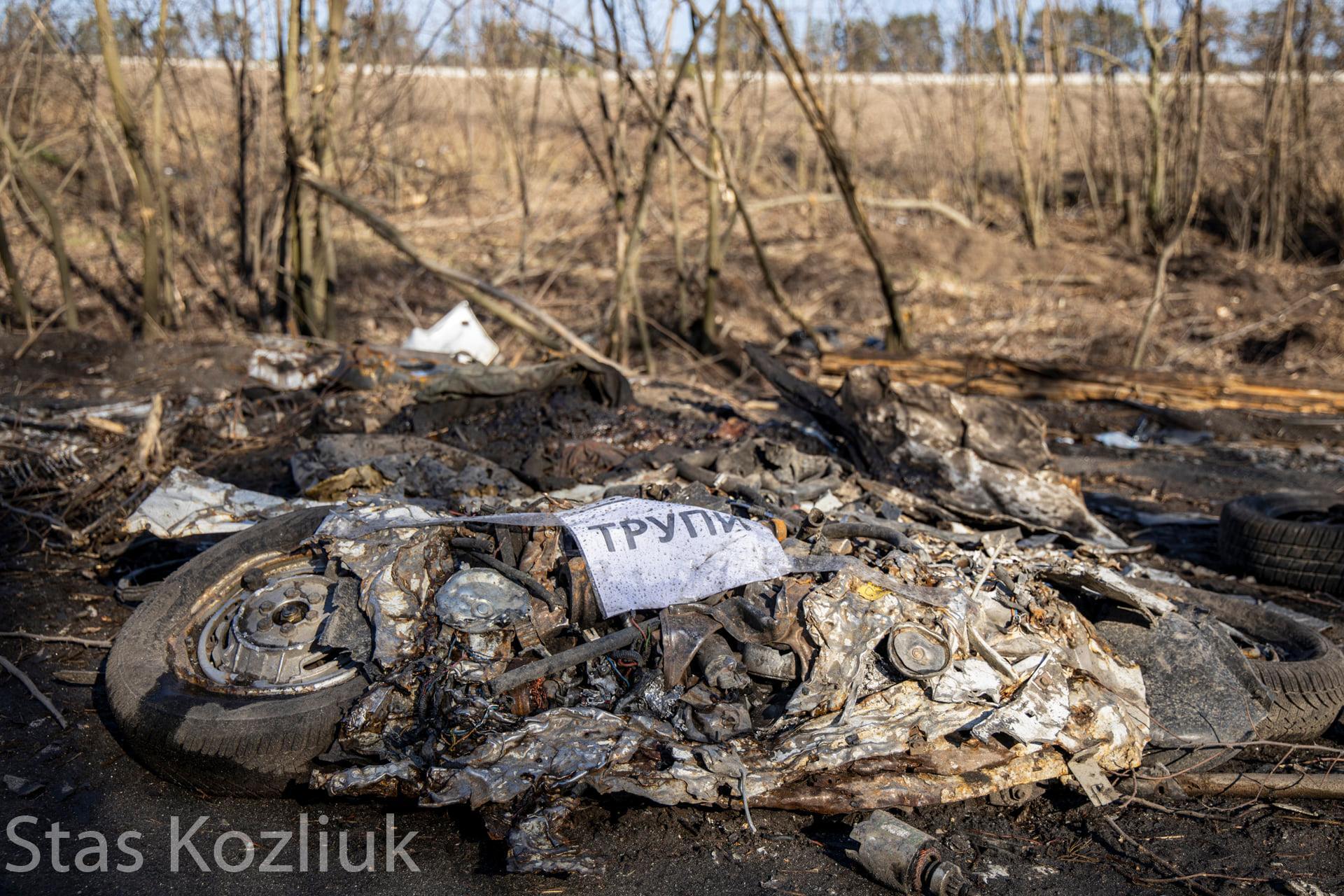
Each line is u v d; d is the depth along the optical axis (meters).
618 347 10.09
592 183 15.45
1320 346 11.59
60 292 11.71
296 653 3.62
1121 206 18.11
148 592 4.57
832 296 13.50
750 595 3.58
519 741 3.21
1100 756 3.45
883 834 3.07
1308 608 5.34
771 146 18.34
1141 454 8.54
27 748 3.73
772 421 6.53
